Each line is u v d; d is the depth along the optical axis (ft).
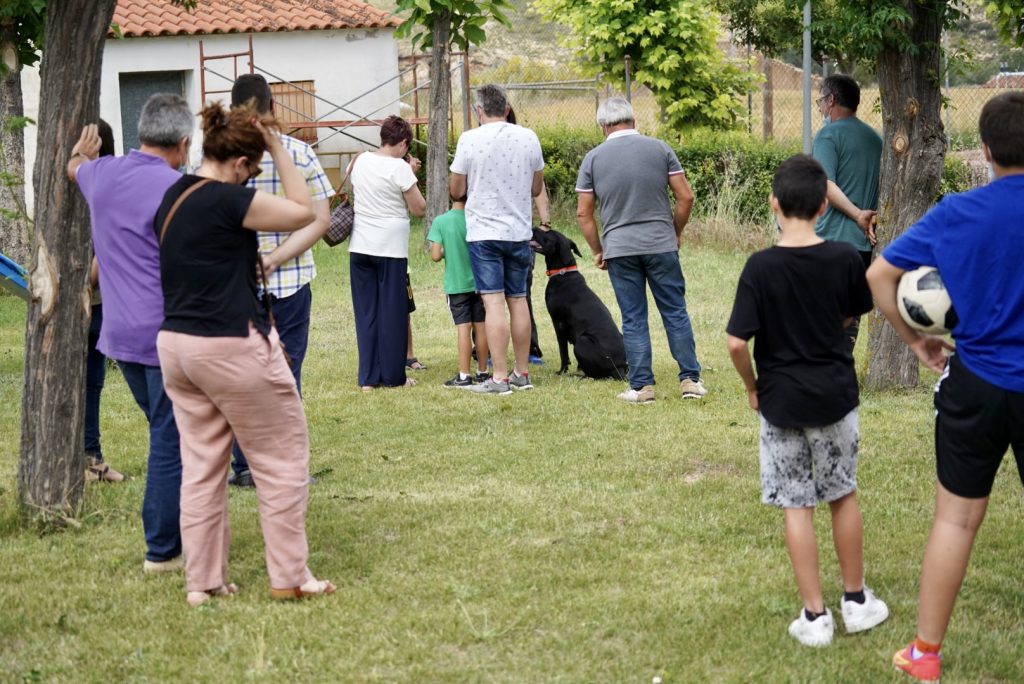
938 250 11.02
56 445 16.92
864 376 25.38
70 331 16.89
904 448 20.29
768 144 53.26
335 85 69.21
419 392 26.08
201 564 13.82
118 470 20.12
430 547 15.55
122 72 65.98
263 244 18.43
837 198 22.77
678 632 12.63
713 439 21.16
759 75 67.92
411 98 82.07
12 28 23.45
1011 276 10.59
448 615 13.16
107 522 17.10
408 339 28.81
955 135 53.01
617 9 64.95
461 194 25.48
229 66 67.62
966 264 10.80
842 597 13.08
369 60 69.41
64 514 16.94
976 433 10.94
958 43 26.00
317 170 17.66
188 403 13.44
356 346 32.40
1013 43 24.80
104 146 17.13
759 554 15.06
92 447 19.30
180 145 14.29
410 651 12.28
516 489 18.29
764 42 65.21
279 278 18.54
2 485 19.04
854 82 23.30
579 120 72.28
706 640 12.47
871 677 11.50
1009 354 10.74
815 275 11.83
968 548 11.22
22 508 16.94
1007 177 10.80
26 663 12.34
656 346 31.07
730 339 12.01
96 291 18.54
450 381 26.81
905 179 23.43
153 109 14.12
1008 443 11.09
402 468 19.77
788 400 11.87
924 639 11.48
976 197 10.85
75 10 16.24
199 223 12.69
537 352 29.22
